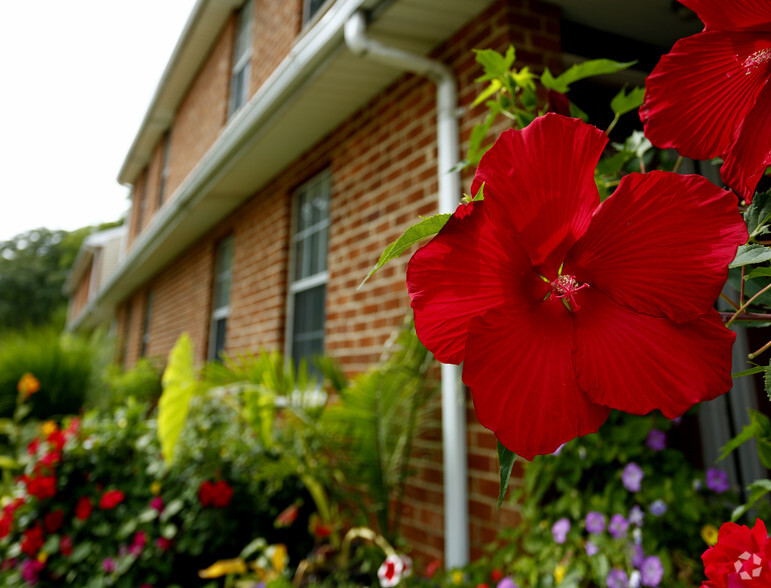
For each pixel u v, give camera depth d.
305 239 4.02
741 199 0.65
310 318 3.81
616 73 2.26
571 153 0.38
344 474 2.58
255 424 2.79
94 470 3.01
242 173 4.35
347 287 3.20
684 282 0.36
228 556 2.92
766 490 0.67
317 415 2.59
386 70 2.88
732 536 0.46
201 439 3.30
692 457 2.03
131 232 11.58
